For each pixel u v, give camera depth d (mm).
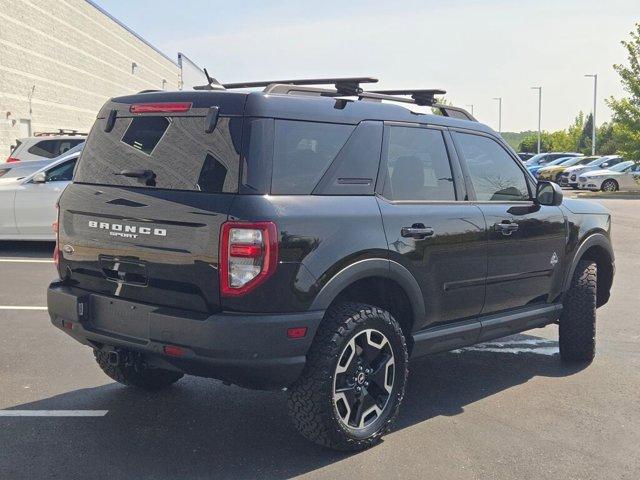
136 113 4227
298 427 3965
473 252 4785
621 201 26172
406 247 4277
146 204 3922
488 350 6504
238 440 4273
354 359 4027
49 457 3984
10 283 8945
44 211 11180
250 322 3592
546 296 5641
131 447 4145
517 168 5496
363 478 3793
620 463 4027
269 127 3793
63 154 12859
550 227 5516
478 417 4738
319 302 3791
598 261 6398
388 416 4234
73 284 4426
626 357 6242
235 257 3594
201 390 5180
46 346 6191
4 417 4574
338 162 4070
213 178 3762
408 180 4492
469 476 3834
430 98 4957
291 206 3742
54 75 29078
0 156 23641
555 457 4098
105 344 4133
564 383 5492
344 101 4238
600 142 69562
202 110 3902
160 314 3777
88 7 34062
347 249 3908
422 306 4453
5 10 23875
